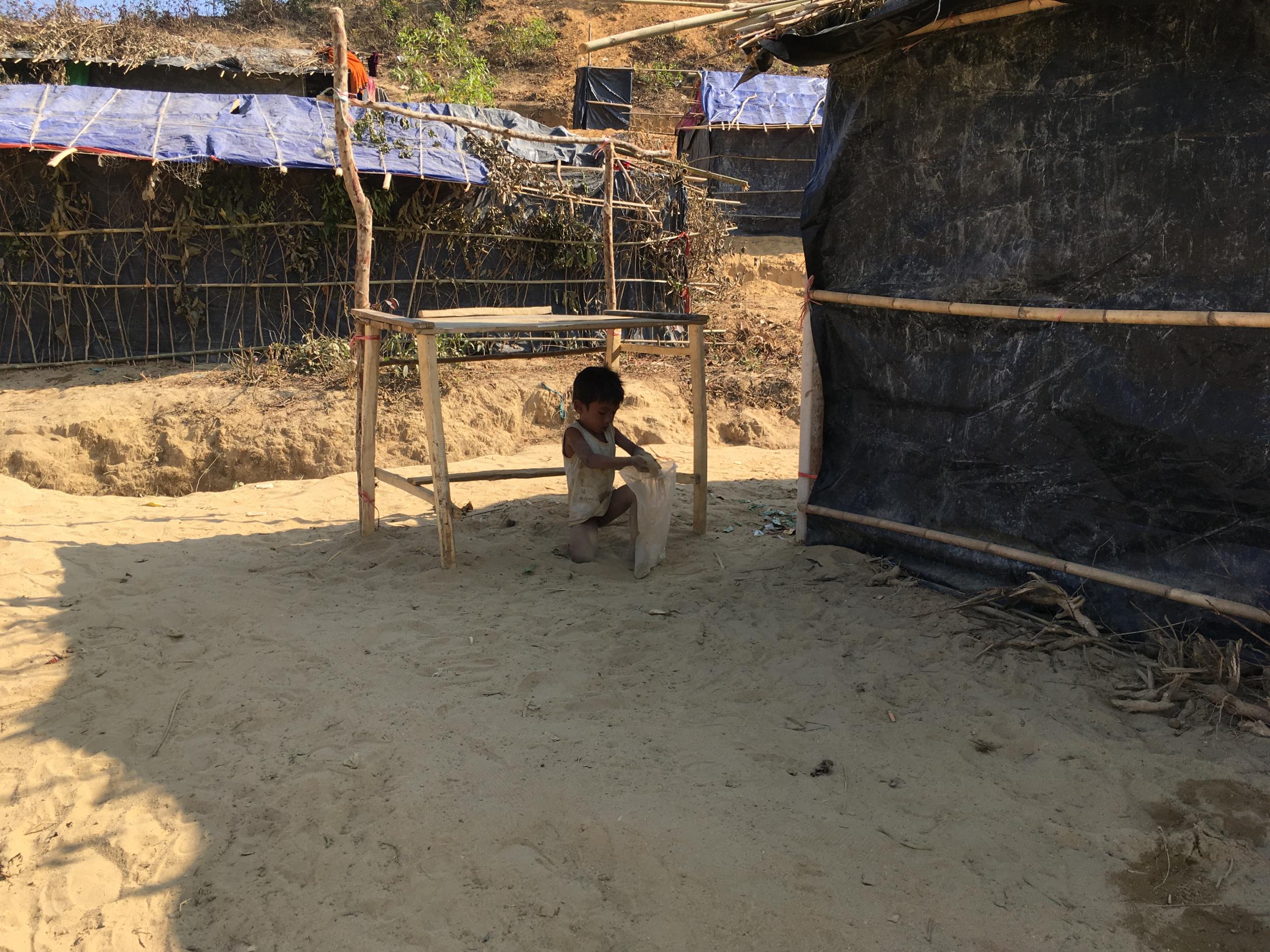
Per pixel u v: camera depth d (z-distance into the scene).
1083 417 4.43
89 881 3.00
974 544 4.87
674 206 13.79
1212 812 3.15
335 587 5.25
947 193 4.86
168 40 16.67
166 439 9.47
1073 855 2.98
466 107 12.75
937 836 3.07
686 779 3.38
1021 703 3.88
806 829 3.10
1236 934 2.66
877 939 2.65
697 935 2.69
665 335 13.24
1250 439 3.91
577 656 4.34
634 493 5.40
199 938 2.77
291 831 3.15
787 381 11.41
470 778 3.37
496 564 5.55
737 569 5.51
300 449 9.42
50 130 10.30
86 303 10.98
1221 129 3.90
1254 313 3.82
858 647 4.42
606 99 20.64
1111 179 4.25
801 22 4.92
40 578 5.28
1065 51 4.33
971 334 4.84
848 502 5.57
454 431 9.96
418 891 2.87
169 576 5.37
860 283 5.35
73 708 3.94
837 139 5.36
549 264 12.81
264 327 11.51
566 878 2.91
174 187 10.96
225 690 4.04
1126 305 4.25
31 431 9.26
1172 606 4.18
